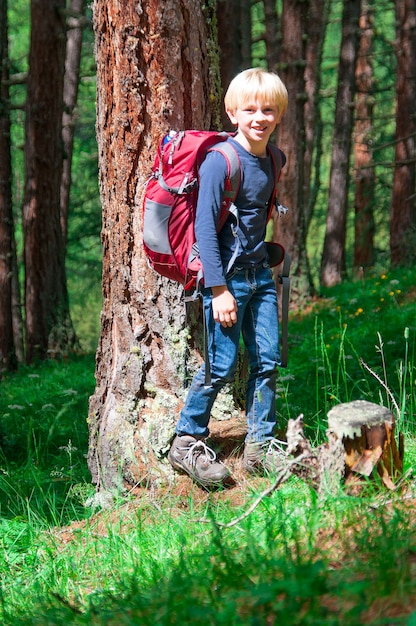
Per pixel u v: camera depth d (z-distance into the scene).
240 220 3.68
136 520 3.99
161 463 4.31
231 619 2.27
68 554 3.78
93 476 4.75
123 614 2.62
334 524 3.06
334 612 2.23
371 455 3.26
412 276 13.20
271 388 4.01
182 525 3.67
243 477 4.16
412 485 3.33
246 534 3.15
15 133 29.12
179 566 2.92
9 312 15.18
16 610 3.21
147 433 4.40
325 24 21.45
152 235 3.72
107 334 4.70
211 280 3.59
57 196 14.53
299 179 15.34
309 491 3.51
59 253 14.59
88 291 30.11
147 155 4.43
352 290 14.83
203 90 4.48
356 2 19.14
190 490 4.13
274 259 3.94
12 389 10.55
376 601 2.28
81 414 7.75
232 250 3.71
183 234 3.71
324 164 32.44
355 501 3.06
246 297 3.79
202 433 4.10
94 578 3.44
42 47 14.06
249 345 3.96
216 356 3.87
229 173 3.57
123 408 4.51
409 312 9.51
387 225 26.61
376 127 22.53
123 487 4.45
